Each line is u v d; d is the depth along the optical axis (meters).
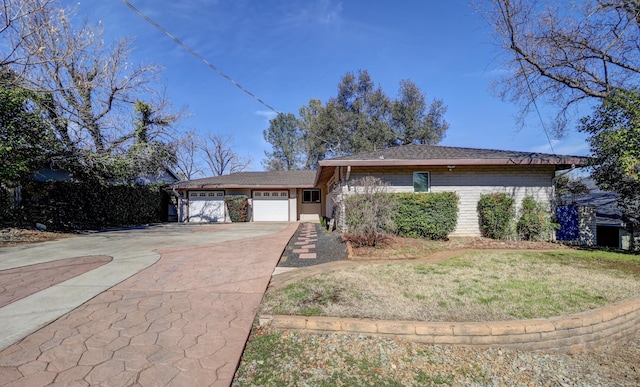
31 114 8.80
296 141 33.12
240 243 8.09
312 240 8.96
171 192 19.11
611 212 11.38
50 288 4.10
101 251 6.80
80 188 11.55
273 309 3.49
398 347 2.99
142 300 3.72
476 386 2.57
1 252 6.68
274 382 2.41
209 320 3.21
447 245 8.09
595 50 9.16
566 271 5.27
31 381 2.14
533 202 9.30
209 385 2.21
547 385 2.68
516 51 9.87
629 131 6.68
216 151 34.34
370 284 4.40
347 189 9.54
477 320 3.23
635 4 8.14
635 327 3.69
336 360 2.75
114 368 2.33
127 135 13.09
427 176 9.82
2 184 8.98
